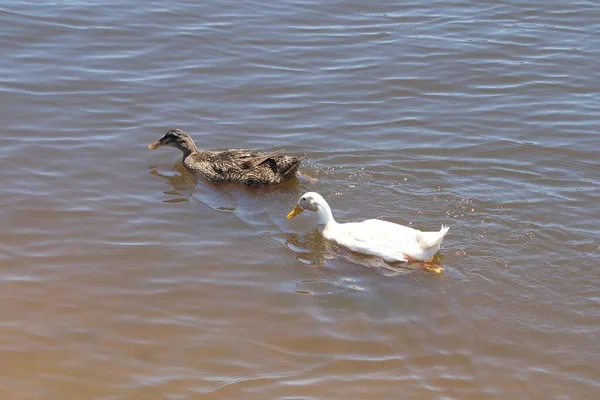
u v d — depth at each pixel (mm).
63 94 18328
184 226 14172
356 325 11781
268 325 11797
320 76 19641
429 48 21047
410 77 19688
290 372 10906
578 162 16281
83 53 20109
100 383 10672
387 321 11859
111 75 19234
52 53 20000
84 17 21734
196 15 22250
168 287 12555
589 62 20625
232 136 17094
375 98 18781
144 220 14289
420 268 12891
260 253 13469
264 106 18297
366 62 20312
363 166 15930
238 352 11266
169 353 11219
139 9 22375
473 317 11898
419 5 23453
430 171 15750
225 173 15586
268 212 14688
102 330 11609
